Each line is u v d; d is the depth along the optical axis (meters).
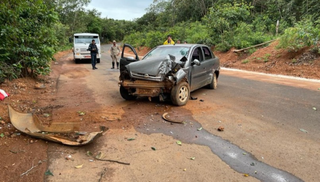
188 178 3.01
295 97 7.01
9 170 3.12
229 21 18.89
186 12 43.09
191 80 6.51
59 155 3.54
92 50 14.31
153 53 7.11
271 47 15.00
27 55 8.60
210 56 8.04
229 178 3.02
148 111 5.64
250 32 18.28
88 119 5.06
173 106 6.04
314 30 12.21
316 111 5.69
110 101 6.57
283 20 21.64
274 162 3.41
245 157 3.55
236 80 10.16
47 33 9.39
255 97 7.05
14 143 3.88
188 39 22.86
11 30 7.32
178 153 3.65
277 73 12.12
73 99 6.82
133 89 6.08
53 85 9.02
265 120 5.09
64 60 21.36
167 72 5.65
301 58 12.26
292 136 4.28
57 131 4.31
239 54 16.50
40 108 5.86
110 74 12.16
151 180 2.96
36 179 2.95
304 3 19.92
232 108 5.93
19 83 7.98
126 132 4.41
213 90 8.08
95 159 3.45
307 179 3.01
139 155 3.58
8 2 7.57
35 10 8.55
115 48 14.37
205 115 5.39
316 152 3.70
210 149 3.79
